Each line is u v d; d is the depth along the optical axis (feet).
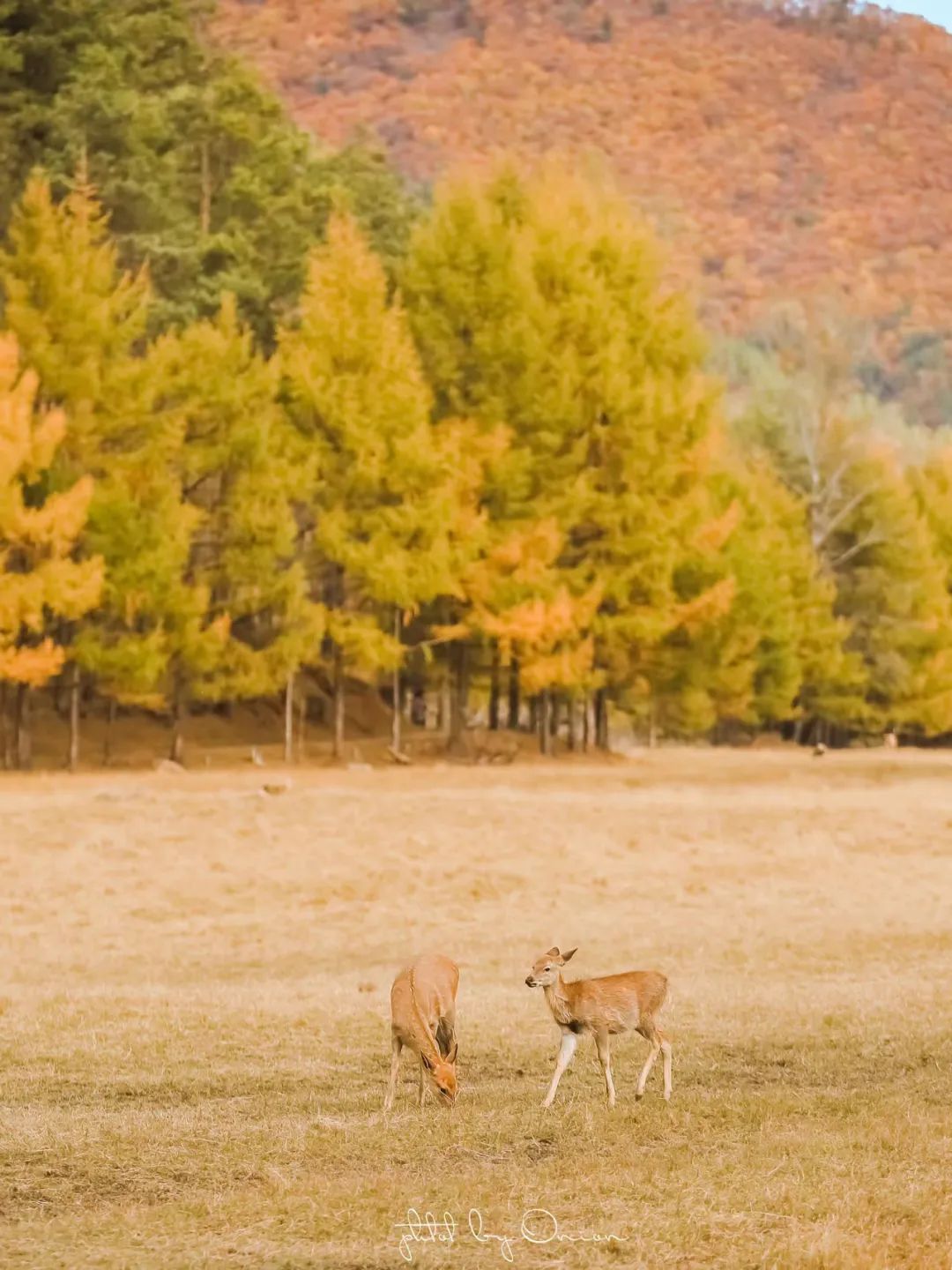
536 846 369.91
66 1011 194.80
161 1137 130.82
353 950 260.21
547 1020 189.37
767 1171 119.24
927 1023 185.37
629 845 376.27
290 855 349.82
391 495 570.46
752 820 406.62
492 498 607.37
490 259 613.93
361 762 549.95
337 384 555.28
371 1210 111.14
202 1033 179.83
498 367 609.83
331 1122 136.67
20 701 515.50
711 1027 183.11
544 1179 118.62
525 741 636.07
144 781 456.04
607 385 606.14
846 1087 154.10
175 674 535.60
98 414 535.19
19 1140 129.39
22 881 319.06
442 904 309.42
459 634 586.45
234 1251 103.19
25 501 535.19
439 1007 138.00
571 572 609.42
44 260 527.40
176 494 523.70
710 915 297.53
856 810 425.69
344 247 570.87
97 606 497.05
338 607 618.03
